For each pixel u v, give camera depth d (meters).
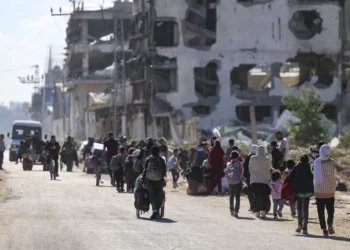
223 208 46.53
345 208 47.66
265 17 150.75
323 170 33.06
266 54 150.50
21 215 36.66
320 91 150.25
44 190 55.31
